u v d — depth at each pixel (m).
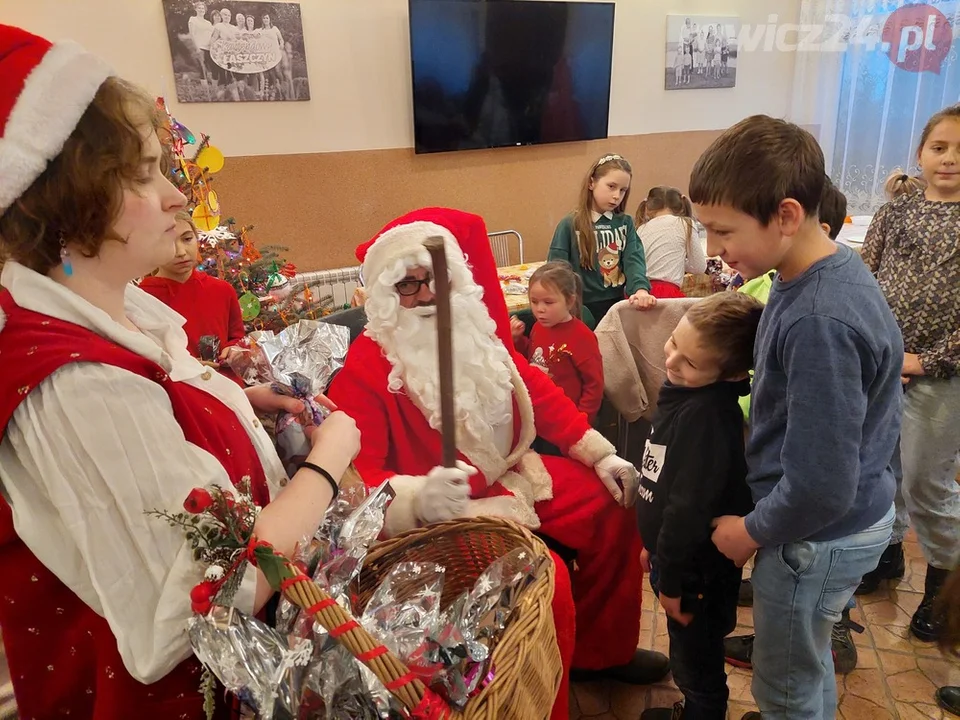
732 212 1.00
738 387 1.23
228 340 1.92
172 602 0.65
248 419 0.85
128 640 0.65
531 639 0.77
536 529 1.43
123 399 0.65
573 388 2.05
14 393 0.64
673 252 3.03
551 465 1.55
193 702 0.73
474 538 1.04
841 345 0.94
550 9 3.92
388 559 1.02
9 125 0.62
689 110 4.80
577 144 4.41
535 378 1.58
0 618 0.73
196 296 1.84
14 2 2.74
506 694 0.70
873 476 1.07
